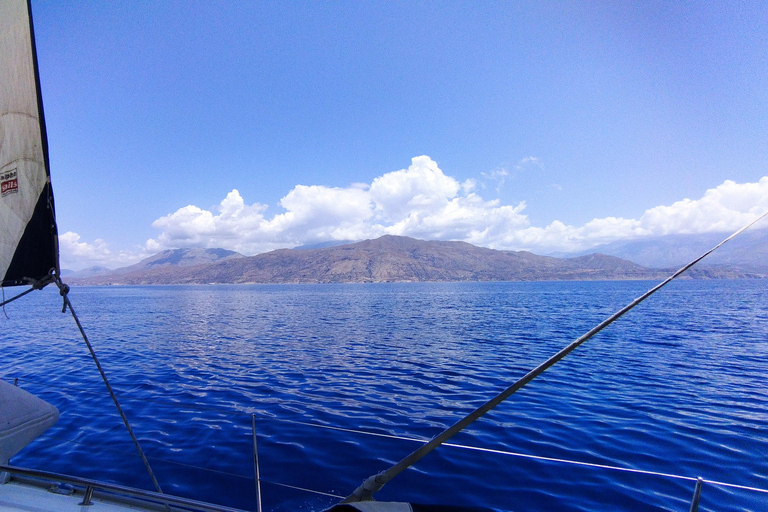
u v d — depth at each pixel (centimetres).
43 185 343
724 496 574
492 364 1686
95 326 3438
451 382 1360
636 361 1719
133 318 4353
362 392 1219
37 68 338
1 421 319
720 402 1084
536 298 8444
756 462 698
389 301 8169
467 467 662
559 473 644
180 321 3978
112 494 387
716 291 10112
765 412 991
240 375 1465
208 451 727
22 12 333
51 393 1165
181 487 594
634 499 564
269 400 1116
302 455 714
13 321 3938
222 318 4353
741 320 3506
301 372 1523
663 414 973
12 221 343
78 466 660
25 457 695
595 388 1241
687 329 2894
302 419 938
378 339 2533
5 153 346
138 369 1574
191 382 1344
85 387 1262
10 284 338
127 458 692
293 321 3941
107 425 862
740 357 1809
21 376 1437
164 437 793
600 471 654
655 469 668
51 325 3522
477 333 2803
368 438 805
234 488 593
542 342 2347
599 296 8825
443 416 979
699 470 668
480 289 16875
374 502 254
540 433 838
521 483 609
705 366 1608
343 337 2652
